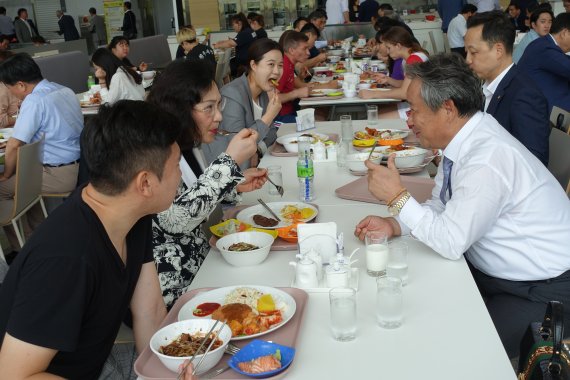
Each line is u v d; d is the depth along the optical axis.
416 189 2.34
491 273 1.83
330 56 7.27
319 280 1.60
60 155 3.89
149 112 1.18
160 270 1.83
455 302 1.45
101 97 5.38
